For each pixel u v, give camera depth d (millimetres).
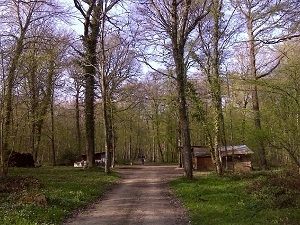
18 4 21391
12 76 18484
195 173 31125
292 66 12359
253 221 9805
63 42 23375
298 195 12375
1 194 14102
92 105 31047
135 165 53500
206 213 11680
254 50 23859
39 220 10180
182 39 23266
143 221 10852
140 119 61625
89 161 30438
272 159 17344
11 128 19922
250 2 22578
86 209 12844
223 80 22172
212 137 26422
